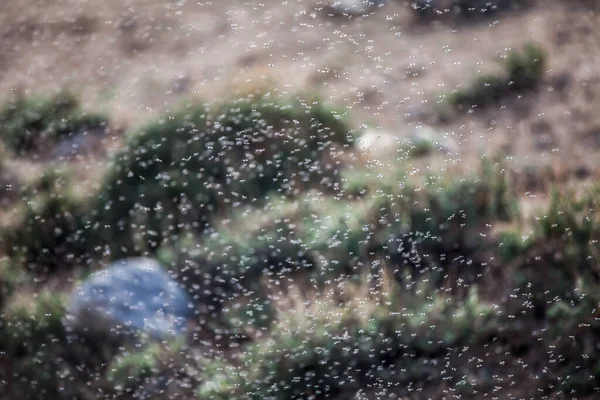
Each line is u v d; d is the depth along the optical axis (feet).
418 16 54.90
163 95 52.90
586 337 45.39
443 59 52.95
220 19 55.77
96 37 55.88
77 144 51.39
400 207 47.50
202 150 49.39
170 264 47.16
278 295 46.47
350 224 47.32
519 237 46.68
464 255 46.80
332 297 46.29
